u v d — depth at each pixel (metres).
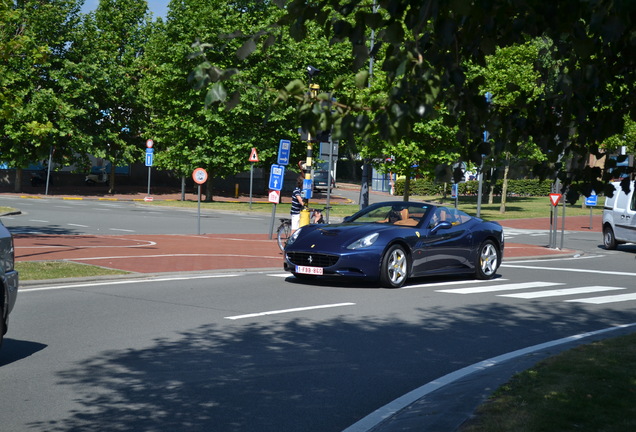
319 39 45.12
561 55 3.66
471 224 14.59
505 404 5.12
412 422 4.96
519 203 52.19
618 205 23.88
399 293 12.20
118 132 53.25
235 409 5.50
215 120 44.47
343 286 12.87
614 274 16.47
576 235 31.12
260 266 15.46
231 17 43.56
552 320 9.98
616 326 9.62
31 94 49.28
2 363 6.83
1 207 30.86
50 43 49.97
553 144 3.77
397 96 2.86
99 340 7.86
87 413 5.34
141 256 16.31
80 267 13.56
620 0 2.53
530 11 3.08
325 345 7.89
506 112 3.82
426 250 13.38
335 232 12.87
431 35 3.32
